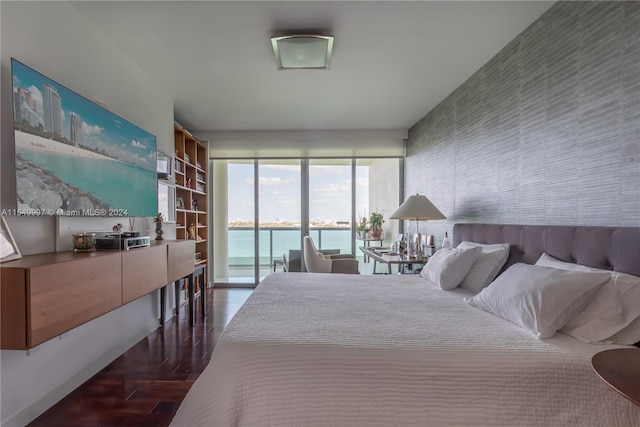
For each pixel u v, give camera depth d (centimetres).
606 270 156
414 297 209
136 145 272
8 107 165
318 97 369
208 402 121
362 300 200
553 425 115
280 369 121
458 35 242
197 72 304
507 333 142
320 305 188
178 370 239
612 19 163
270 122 467
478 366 120
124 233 237
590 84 177
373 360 122
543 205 213
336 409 116
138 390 211
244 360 124
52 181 182
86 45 224
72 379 211
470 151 313
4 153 163
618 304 137
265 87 340
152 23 228
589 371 119
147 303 313
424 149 437
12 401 168
